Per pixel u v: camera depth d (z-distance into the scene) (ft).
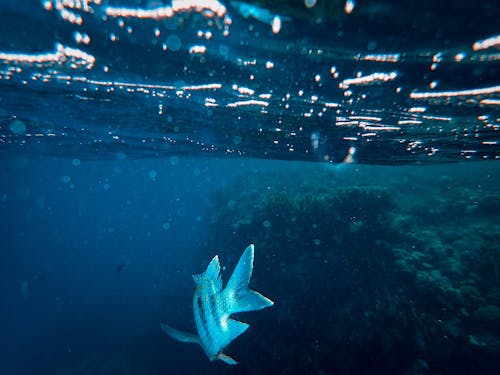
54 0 12.46
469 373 26.81
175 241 156.04
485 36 11.81
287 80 18.33
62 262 179.63
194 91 22.81
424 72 15.26
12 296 117.39
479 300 32.37
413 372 28.12
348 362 32.45
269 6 11.32
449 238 48.21
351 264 42.37
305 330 39.14
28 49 17.07
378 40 12.84
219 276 7.21
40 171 187.21
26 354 72.79
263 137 35.37
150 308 81.61
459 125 23.22
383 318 33.86
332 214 49.83
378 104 20.31
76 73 21.01
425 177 102.68
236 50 15.29
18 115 34.55
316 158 44.52
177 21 13.29
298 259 47.26
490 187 80.18
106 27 14.34
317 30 12.60
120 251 182.19
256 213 58.44
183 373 53.06
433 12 10.62
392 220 50.55
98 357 61.00
